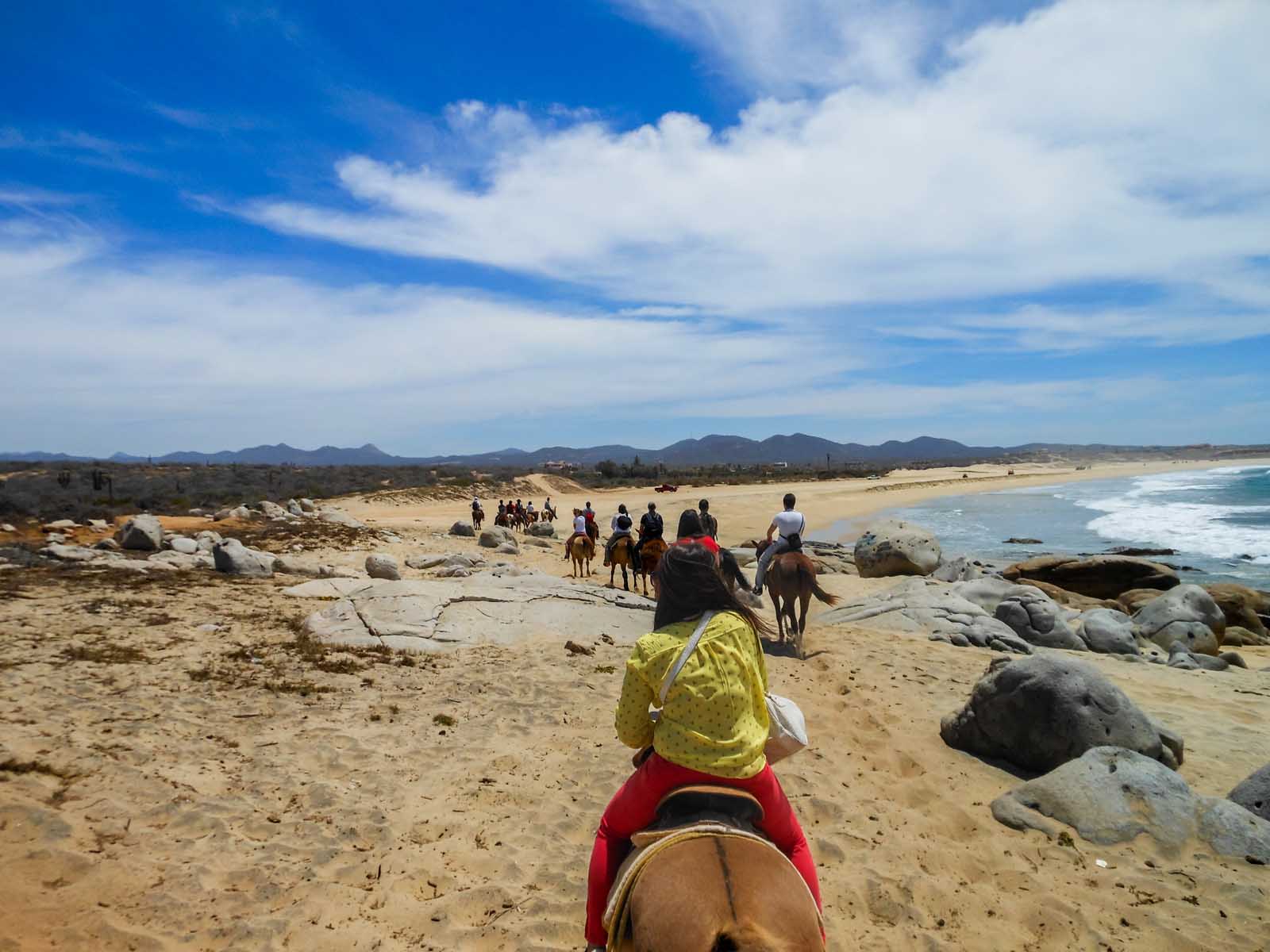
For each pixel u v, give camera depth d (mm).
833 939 4836
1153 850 5859
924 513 59906
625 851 3189
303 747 7668
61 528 25125
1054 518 54594
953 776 7363
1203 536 41188
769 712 3398
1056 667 7617
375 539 29000
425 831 6094
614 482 98812
